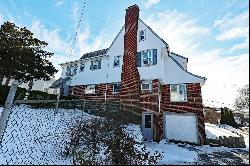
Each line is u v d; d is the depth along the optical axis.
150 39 22.19
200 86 20.55
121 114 18.25
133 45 23.36
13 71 21.72
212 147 18.00
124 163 9.18
